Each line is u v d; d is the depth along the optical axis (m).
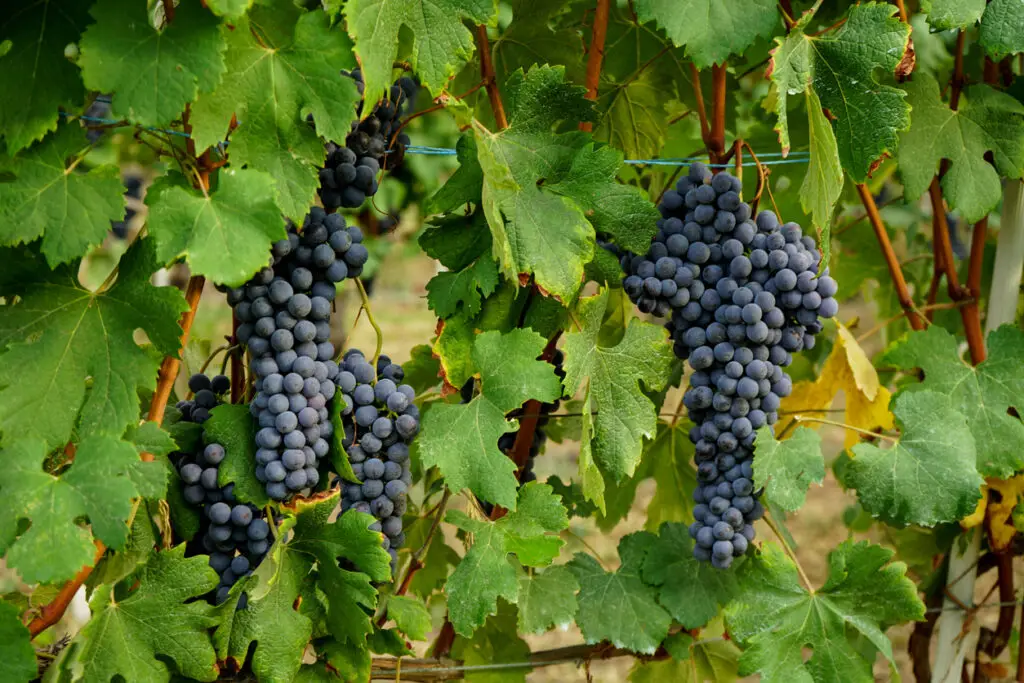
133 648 1.68
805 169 2.04
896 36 1.71
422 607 1.75
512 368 1.73
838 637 1.81
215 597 1.74
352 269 1.71
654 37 1.93
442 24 1.68
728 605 1.81
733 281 1.75
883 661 2.49
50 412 1.65
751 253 1.75
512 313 1.76
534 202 1.72
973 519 1.91
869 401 1.89
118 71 1.62
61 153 1.66
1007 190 1.89
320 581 1.73
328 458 1.72
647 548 1.87
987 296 2.10
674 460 1.98
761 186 1.79
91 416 1.65
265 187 1.64
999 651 1.95
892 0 1.80
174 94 1.63
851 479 1.81
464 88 1.93
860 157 1.73
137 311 1.66
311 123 1.68
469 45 1.68
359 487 1.73
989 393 1.84
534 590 1.84
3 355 1.65
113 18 1.63
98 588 1.68
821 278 1.74
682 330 1.78
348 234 1.71
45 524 1.63
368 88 1.65
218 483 1.71
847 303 4.61
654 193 2.01
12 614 1.65
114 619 1.68
